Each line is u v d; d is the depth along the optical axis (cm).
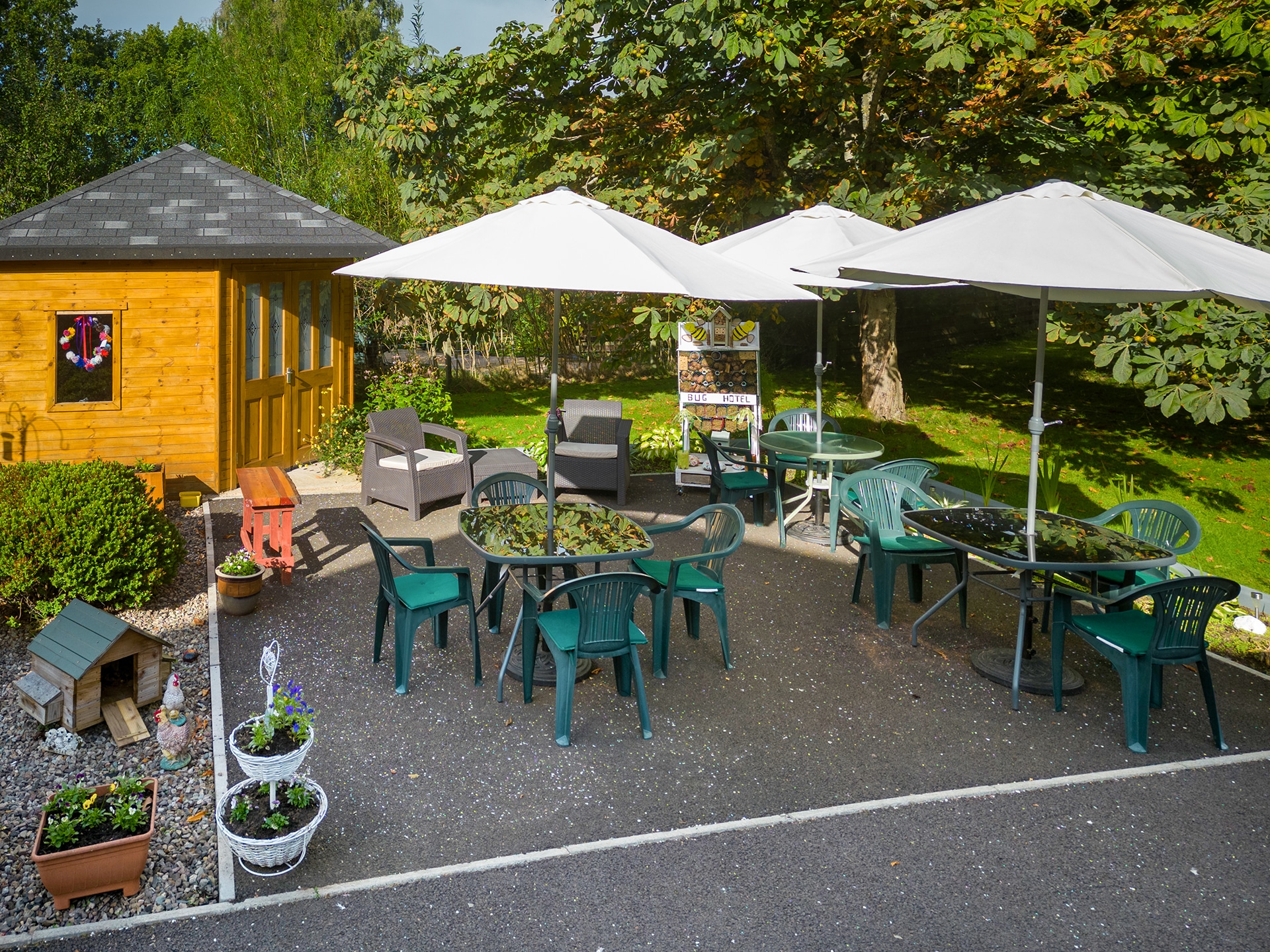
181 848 398
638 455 1202
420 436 995
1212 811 448
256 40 1842
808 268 654
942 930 359
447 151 1332
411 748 486
